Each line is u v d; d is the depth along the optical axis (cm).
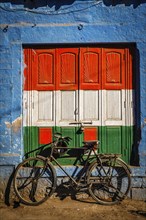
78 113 681
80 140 679
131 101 679
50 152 679
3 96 671
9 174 666
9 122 670
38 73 683
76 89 681
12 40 674
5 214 602
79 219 581
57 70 682
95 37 670
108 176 646
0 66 672
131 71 680
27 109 681
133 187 660
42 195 662
